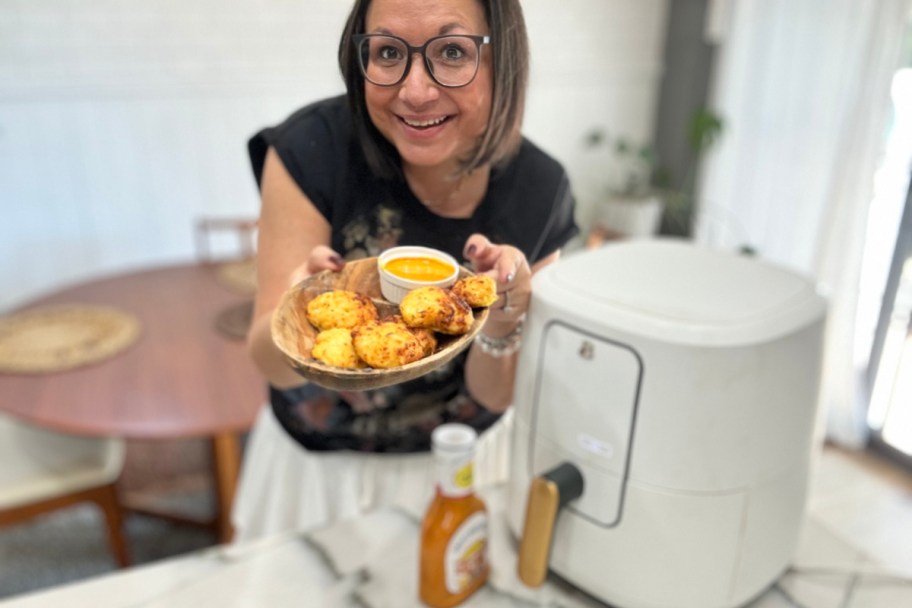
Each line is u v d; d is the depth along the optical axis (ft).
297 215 2.60
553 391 2.45
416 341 1.74
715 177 9.60
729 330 2.14
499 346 2.56
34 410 4.65
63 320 5.96
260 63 8.94
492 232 2.67
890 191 7.48
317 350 1.73
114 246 9.07
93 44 8.13
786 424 2.32
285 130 2.65
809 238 8.32
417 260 2.12
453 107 2.08
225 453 5.54
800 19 8.03
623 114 11.07
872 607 2.54
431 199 2.58
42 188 8.46
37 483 5.20
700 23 10.04
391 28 1.97
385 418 3.29
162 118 8.73
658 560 2.37
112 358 5.36
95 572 6.30
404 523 2.97
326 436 3.39
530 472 2.63
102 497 5.45
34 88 8.01
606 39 10.42
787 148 8.44
